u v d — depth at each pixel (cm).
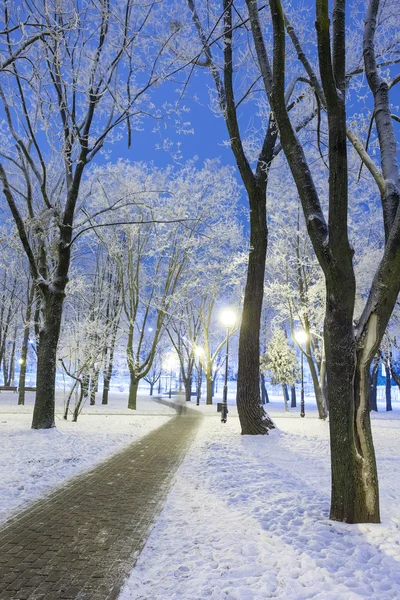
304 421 2103
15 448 1006
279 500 599
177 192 2622
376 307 502
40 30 887
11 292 3044
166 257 2888
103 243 2666
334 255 510
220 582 358
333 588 342
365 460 509
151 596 343
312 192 559
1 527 496
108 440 1241
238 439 1291
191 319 3962
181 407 3288
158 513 570
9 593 343
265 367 3659
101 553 430
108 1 961
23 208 2308
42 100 1030
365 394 514
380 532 461
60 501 616
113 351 2752
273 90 566
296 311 2333
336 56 526
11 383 4191
